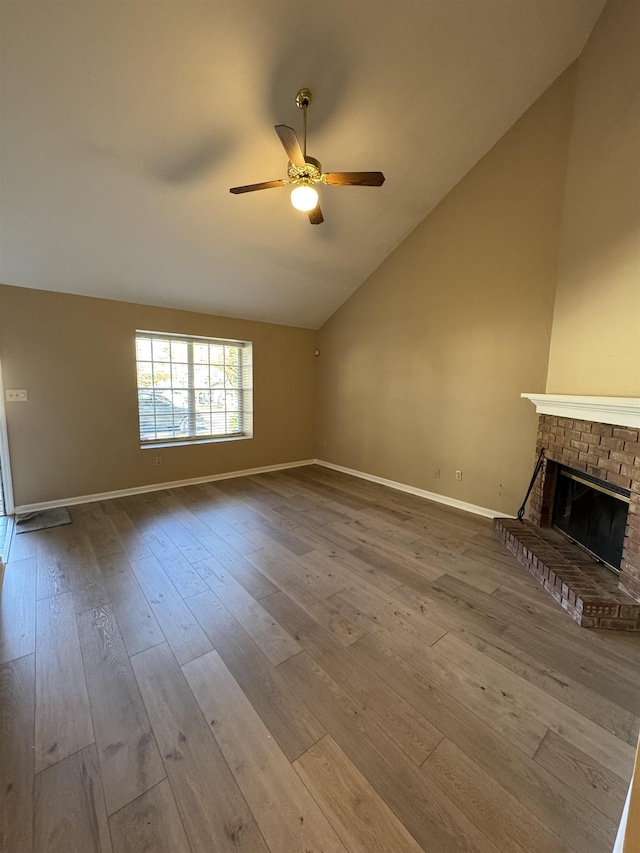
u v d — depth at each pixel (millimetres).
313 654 1729
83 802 1107
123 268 3559
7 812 1078
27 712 1407
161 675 1601
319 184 3252
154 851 998
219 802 1114
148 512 3633
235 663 1673
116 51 2064
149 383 4359
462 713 1425
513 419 3363
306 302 4992
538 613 2061
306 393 5820
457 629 1917
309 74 2395
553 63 2754
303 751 1273
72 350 3686
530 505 3145
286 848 1005
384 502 4031
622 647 1799
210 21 2035
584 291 2600
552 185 2969
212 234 3463
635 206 2156
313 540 3020
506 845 1016
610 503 2316
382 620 1985
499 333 3418
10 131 2279
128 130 2443
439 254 3887
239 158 2809
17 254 3078
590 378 2531
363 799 1126
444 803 1116
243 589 2279
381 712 1427
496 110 3014
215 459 4891
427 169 3395
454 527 3312
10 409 3422
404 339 4363
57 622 1947
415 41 2383
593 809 1103
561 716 1417
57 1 1824
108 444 3992
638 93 2141
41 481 3635
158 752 1264
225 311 4695
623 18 2244
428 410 4133
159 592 2238
